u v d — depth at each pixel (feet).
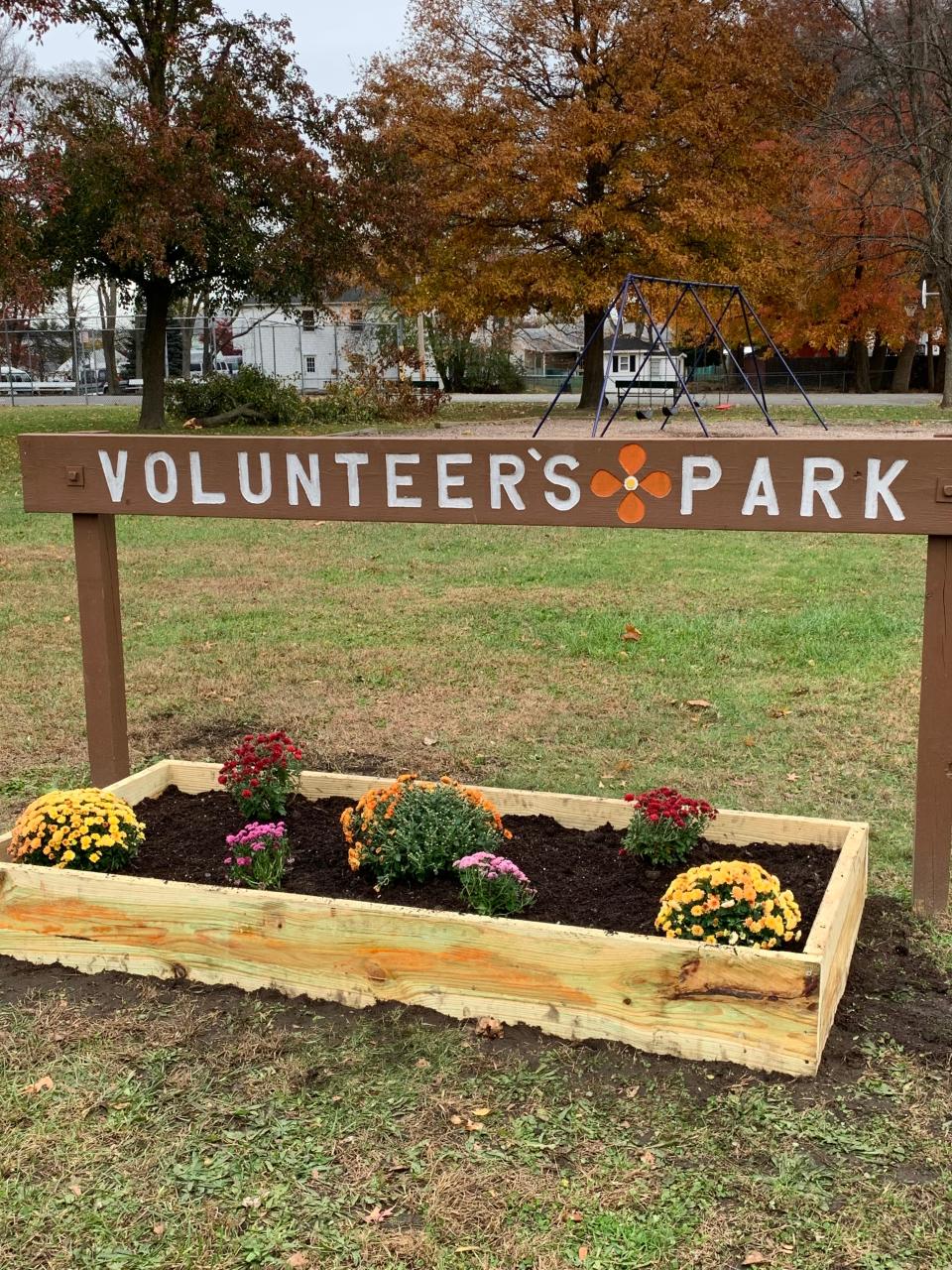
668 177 86.99
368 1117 9.07
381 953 10.48
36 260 63.26
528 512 12.42
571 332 209.87
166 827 13.56
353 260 76.89
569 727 19.47
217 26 71.00
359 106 75.20
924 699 11.96
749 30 87.51
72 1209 8.13
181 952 11.10
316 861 12.48
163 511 13.58
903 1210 7.97
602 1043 9.95
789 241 94.53
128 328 141.38
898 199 86.02
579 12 85.20
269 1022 10.39
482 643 24.98
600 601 28.91
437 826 11.89
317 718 20.21
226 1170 8.51
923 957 11.52
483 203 85.35
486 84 87.61
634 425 74.64
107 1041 10.16
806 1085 9.34
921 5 80.69
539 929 9.97
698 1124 8.89
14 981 11.24
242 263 73.67
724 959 9.51
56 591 31.12
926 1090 9.29
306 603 29.32
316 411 84.53
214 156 70.59
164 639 25.70
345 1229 7.89
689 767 17.46
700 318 105.19
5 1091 9.47
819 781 16.76
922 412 88.74
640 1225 7.88
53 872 11.41
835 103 91.66
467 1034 10.12
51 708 20.75
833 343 128.26
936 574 11.60
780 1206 8.03
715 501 11.82
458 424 81.10
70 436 13.71
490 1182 8.30
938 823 12.16
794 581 31.22
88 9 68.85
